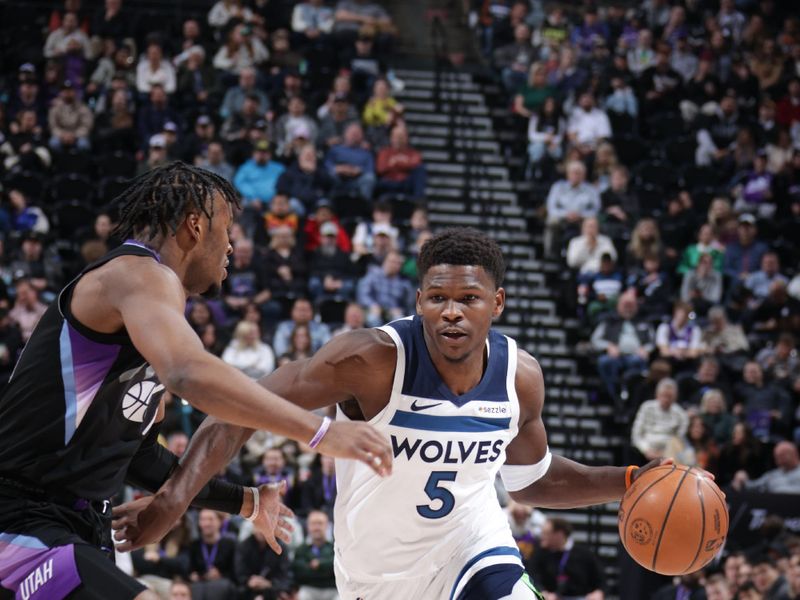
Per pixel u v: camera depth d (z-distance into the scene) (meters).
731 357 12.49
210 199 3.28
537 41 17.27
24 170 13.73
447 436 3.68
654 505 3.76
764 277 13.79
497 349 3.77
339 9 16.94
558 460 4.18
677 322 12.63
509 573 3.81
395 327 3.70
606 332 12.57
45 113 14.71
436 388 3.65
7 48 16.09
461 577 3.84
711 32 18.05
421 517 3.80
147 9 17.62
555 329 13.34
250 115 14.58
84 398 3.11
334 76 16.00
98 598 3.00
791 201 15.31
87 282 3.10
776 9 19.14
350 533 3.90
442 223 14.48
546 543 9.70
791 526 10.01
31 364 3.14
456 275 3.54
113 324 3.07
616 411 12.08
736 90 17.09
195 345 2.86
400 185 14.26
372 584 3.99
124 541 3.57
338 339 3.69
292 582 9.40
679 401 12.02
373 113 15.00
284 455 10.20
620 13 18.22
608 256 13.06
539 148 15.09
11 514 3.10
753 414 11.91
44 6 16.78
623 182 14.30
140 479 3.66
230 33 15.92
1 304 11.30
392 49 17.20
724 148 16.33
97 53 15.88
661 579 10.04
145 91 15.27
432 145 15.74
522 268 13.77
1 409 3.19
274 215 13.02
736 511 10.06
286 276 12.51
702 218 14.70
